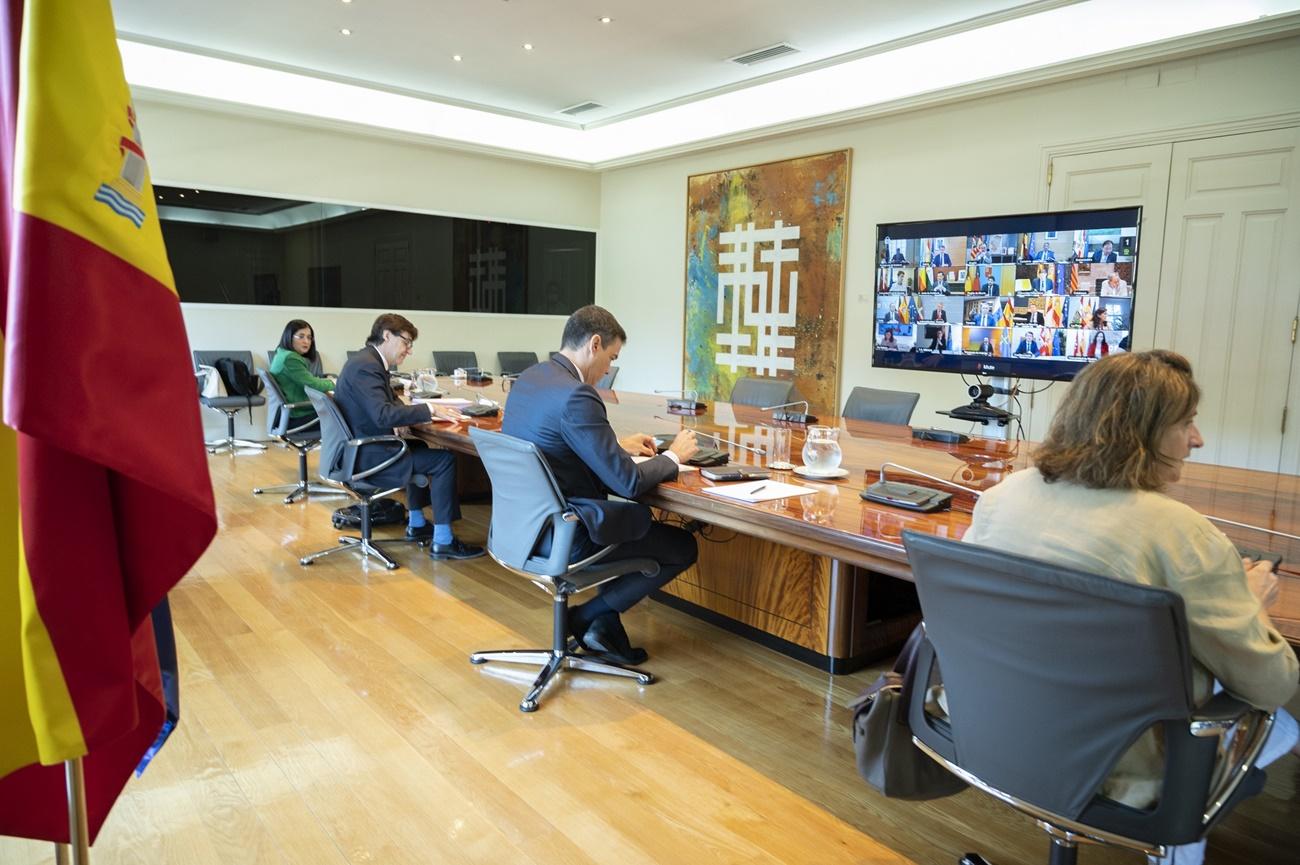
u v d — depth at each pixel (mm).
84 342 751
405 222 7754
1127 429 1199
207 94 6543
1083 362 4477
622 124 8125
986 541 1322
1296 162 4488
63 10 747
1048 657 1153
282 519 4578
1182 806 1146
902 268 5324
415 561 3838
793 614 2797
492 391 5172
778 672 2705
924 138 6098
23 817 1014
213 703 2418
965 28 5234
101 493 828
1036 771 1216
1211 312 4879
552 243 8766
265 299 7066
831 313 6777
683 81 6668
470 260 8203
